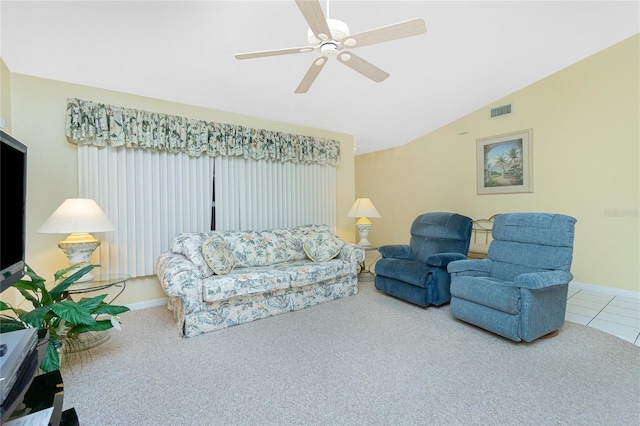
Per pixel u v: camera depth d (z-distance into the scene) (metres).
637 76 3.57
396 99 4.45
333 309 3.33
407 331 2.74
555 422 1.57
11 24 2.37
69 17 2.39
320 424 1.58
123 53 2.82
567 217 2.65
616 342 2.49
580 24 3.31
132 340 2.58
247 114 4.13
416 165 6.09
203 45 2.85
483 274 3.06
